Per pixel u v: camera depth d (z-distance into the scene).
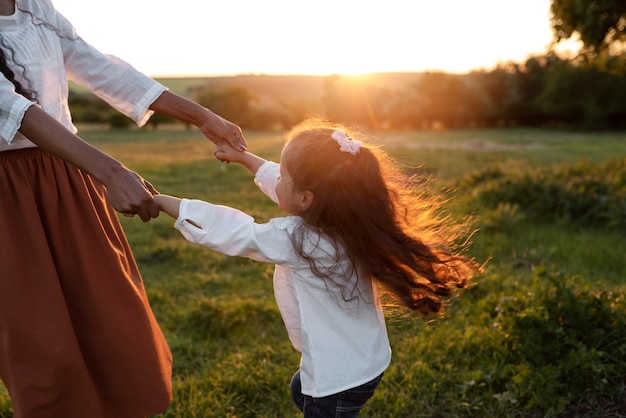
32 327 1.82
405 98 51.00
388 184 2.17
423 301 2.20
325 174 1.98
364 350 2.07
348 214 1.99
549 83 47.47
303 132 2.09
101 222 2.05
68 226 1.95
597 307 3.51
